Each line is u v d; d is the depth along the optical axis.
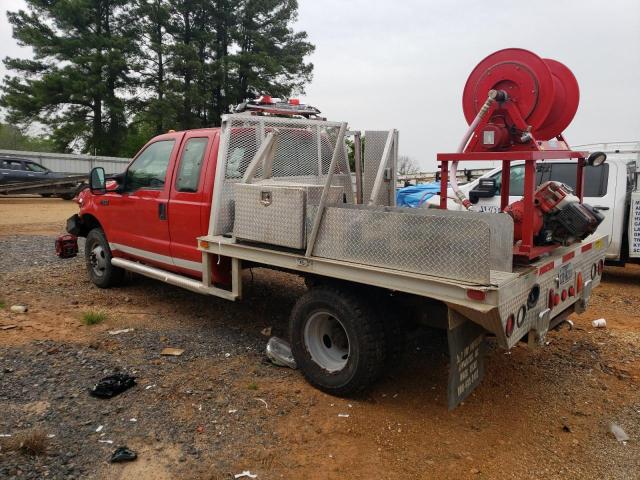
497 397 4.03
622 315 6.18
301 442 3.34
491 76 4.04
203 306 6.21
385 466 3.12
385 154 4.91
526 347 5.02
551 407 3.88
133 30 35.88
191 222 5.16
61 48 33.03
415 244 3.31
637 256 7.39
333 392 3.93
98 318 5.52
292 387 4.10
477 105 4.16
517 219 3.70
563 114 4.14
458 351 3.28
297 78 37.94
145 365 4.44
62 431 3.37
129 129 38.22
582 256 4.31
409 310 3.89
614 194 7.45
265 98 5.16
